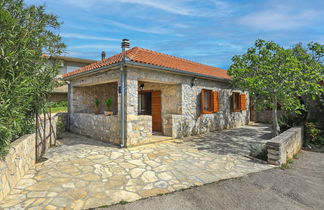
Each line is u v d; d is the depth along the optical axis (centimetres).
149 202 296
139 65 625
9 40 305
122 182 366
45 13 473
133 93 656
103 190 332
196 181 376
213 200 306
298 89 647
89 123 844
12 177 331
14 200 293
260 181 382
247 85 763
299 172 446
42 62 490
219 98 1098
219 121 1091
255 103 848
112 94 1177
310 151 688
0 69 309
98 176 395
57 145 675
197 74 849
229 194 327
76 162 485
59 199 298
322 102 784
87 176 394
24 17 402
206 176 403
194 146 679
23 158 393
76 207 277
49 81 513
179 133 833
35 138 485
